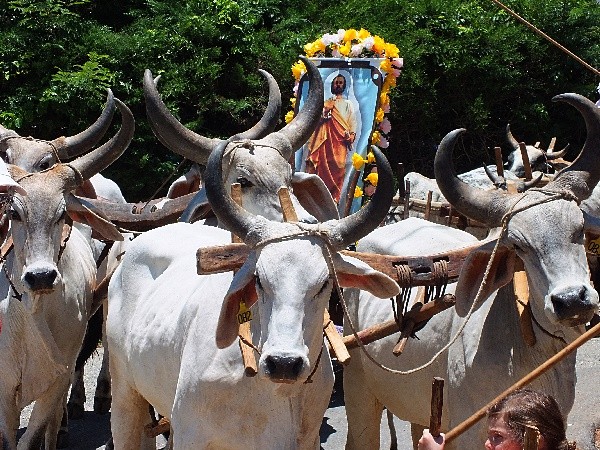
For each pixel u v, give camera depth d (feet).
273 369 15.06
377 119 29.60
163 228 21.58
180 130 24.23
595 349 38.34
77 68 46.01
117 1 51.37
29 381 22.65
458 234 22.70
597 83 52.90
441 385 13.26
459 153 52.49
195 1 48.91
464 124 51.83
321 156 29.48
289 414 16.74
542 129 53.21
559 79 51.93
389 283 16.67
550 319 16.96
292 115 30.30
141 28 48.42
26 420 30.22
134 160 46.39
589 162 18.20
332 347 16.92
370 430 22.95
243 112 48.67
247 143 22.93
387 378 21.36
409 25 50.34
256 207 22.27
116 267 22.85
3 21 47.26
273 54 49.01
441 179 18.37
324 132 29.55
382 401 22.08
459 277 18.08
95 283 25.23
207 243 20.44
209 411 17.10
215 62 47.88
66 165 22.61
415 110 50.52
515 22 51.88
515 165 34.22
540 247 17.29
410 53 48.78
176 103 46.80
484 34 50.44
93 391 33.55
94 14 51.11
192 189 28.96
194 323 17.67
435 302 19.22
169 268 20.10
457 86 50.93
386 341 21.21
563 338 17.92
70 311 23.39
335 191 29.32
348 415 23.13
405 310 19.53
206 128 48.29
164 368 18.70
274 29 51.11
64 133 46.34
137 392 20.66
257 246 15.96
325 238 16.07
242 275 15.98
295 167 29.60
